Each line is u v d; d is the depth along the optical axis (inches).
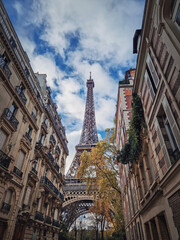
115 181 1004.6
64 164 1391.5
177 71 248.5
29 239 698.8
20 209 624.4
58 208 1169.4
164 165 319.9
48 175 997.2
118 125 1027.3
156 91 341.4
